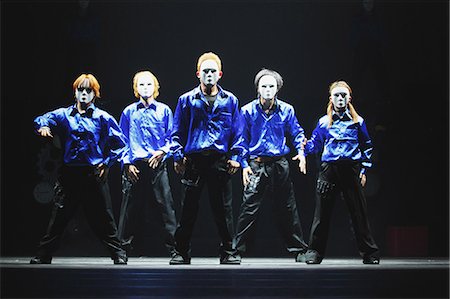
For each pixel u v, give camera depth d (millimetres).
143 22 12094
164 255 9977
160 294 7066
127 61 12062
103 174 8156
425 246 10188
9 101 10836
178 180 10492
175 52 12094
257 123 8523
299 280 7141
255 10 12086
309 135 10789
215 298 7016
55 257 10016
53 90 12172
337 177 8289
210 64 7980
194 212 8047
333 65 12094
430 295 7238
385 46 11242
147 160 8609
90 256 10406
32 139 10781
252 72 12102
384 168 10828
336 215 10539
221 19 12102
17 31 12180
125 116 8703
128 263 8289
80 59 11258
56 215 8086
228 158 8133
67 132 8102
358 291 7148
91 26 11305
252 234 8531
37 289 7145
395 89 11422
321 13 12086
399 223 10789
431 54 12172
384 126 10898
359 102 10953
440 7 12133
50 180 10711
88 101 8133
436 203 10859
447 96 11148
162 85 12055
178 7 12078
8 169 10766
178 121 8062
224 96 8047
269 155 8523
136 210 8664
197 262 8523
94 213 8148
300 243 8656
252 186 8469
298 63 12094
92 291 7094
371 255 8250
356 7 12086
